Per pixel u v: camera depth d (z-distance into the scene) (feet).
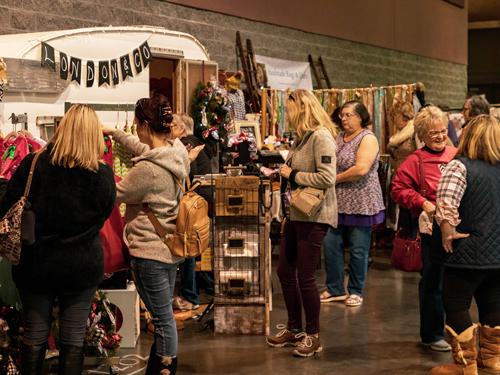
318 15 34.50
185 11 26.73
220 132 20.85
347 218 18.10
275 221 24.08
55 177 9.61
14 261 9.46
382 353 14.20
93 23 23.12
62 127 9.69
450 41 49.26
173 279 11.13
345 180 17.78
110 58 17.87
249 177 15.23
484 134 11.64
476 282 11.98
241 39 29.60
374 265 23.82
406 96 26.55
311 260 13.58
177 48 21.04
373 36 39.34
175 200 11.00
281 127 27.78
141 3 24.84
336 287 18.72
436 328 14.24
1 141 13.23
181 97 21.44
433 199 13.74
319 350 14.06
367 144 17.63
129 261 12.84
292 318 14.58
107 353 12.75
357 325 16.30
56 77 16.31
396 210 25.00
